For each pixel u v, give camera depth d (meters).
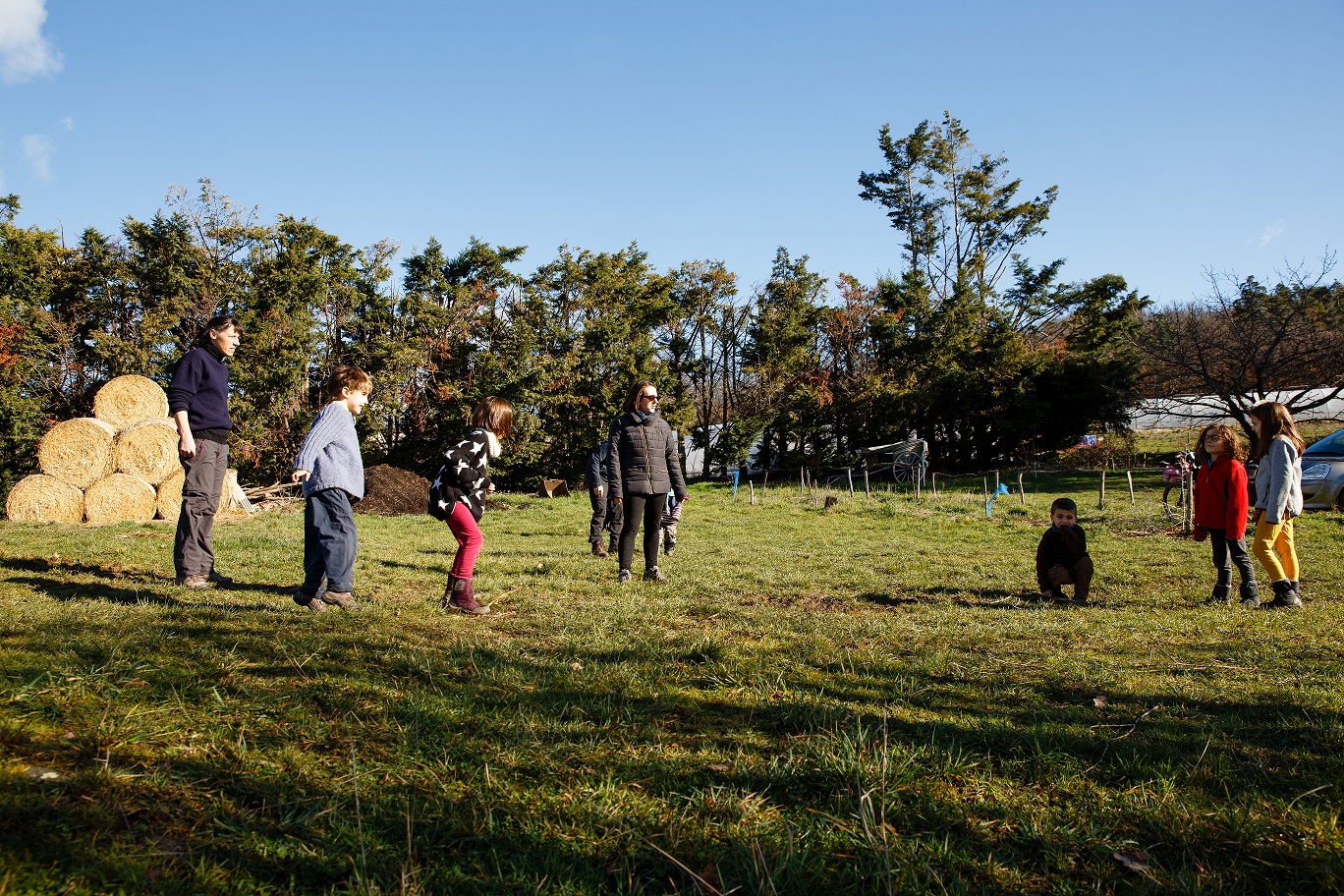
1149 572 8.53
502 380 23.95
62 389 20.28
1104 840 2.42
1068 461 29.81
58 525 12.82
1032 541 11.70
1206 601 6.81
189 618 4.53
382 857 2.14
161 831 2.19
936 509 16.05
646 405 7.43
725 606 6.14
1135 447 30.88
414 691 3.43
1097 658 4.61
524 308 26.23
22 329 19.28
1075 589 6.99
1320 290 23.59
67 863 1.98
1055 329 36.75
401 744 2.83
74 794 2.30
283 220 21.81
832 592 7.28
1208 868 2.27
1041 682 4.09
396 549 9.73
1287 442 6.43
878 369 31.42
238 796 2.42
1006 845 2.40
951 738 3.16
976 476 27.19
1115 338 32.12
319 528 5.25
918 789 2.70
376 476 18.19
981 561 9.50
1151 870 2.25
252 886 1.98
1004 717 3.49
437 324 24.31
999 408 29.66
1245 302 23.95
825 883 2.12
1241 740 3.24
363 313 23.91
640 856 2.23
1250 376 24.67
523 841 2.28
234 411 20.61
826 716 3.33
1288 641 5.07
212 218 21.11
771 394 29.91
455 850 2.23
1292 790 2.77
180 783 2.45
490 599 6.21
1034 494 18.95
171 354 20.30
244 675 3.47
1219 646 4.93
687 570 8.41
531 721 3.14
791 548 10.78
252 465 21.23
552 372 25.17
